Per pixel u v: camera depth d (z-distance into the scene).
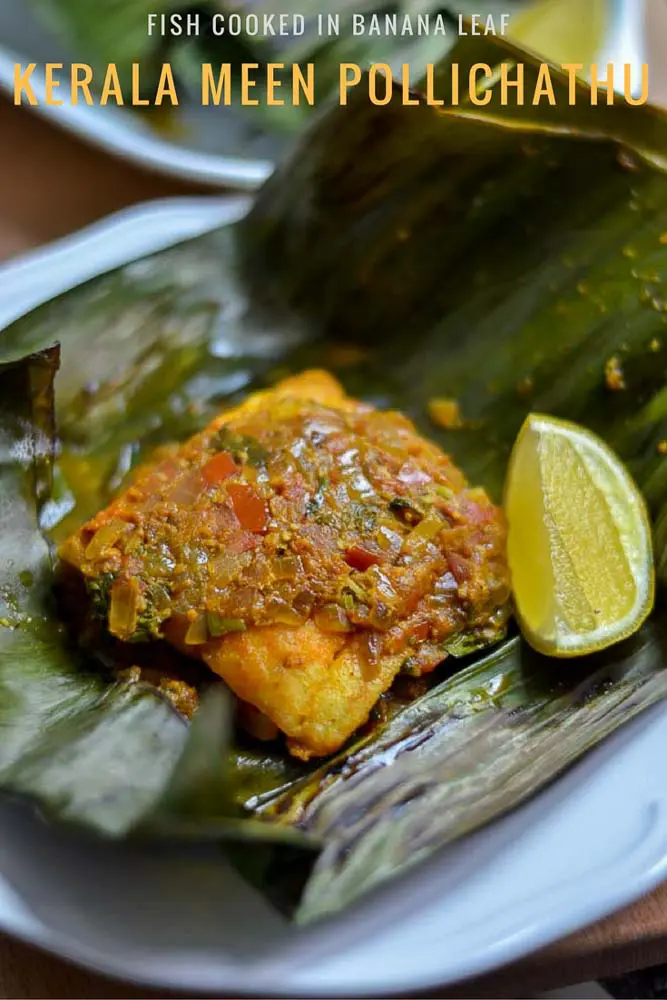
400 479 0.29
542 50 0.38
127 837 0.22
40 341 0.29
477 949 0.24
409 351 0.32
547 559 0.28
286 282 0.32
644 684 0.27
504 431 0.31
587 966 0.25
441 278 0.31
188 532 0.27
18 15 0.38
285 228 0.31
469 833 0.24
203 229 0.32
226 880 0.24
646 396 0.29
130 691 0.26
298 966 0.23
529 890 0.24
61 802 0.23
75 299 0.29
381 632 0.27
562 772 0.25
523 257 0.31
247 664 0.26
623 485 0.29
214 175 0.35
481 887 0.24
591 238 0.30
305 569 0.27
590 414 0.30
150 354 0.31
